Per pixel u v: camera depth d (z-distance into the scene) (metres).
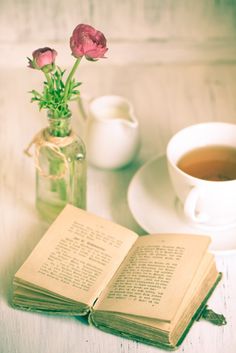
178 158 0.83
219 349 0.72
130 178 0.89
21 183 0.88
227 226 0.81
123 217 0.84
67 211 0.80
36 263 0.75
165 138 0.94
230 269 0.79
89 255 0.76
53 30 1.01
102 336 0.73
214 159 0.83
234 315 0.75
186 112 0.98
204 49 1.05
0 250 0.81
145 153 0.92
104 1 0.99
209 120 0.97
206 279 0.75
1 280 0.78
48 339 0.73
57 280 0.74
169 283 0.72
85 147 0.82
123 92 1.01
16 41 1.02
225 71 1.05
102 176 0.89
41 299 0.74
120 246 0.77
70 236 0.78
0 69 1.04
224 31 1.03
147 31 1.03
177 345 0.71
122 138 0.86
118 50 1.04
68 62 1.04
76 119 0.96
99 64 1.05
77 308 0.73
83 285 0.74
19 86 1.02
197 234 0.78
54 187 0.81
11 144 0.93
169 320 0.69
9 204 0.85
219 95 1.01
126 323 0.72
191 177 0.77
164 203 0.83
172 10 1.01
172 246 0.76
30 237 0.82
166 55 1.05
